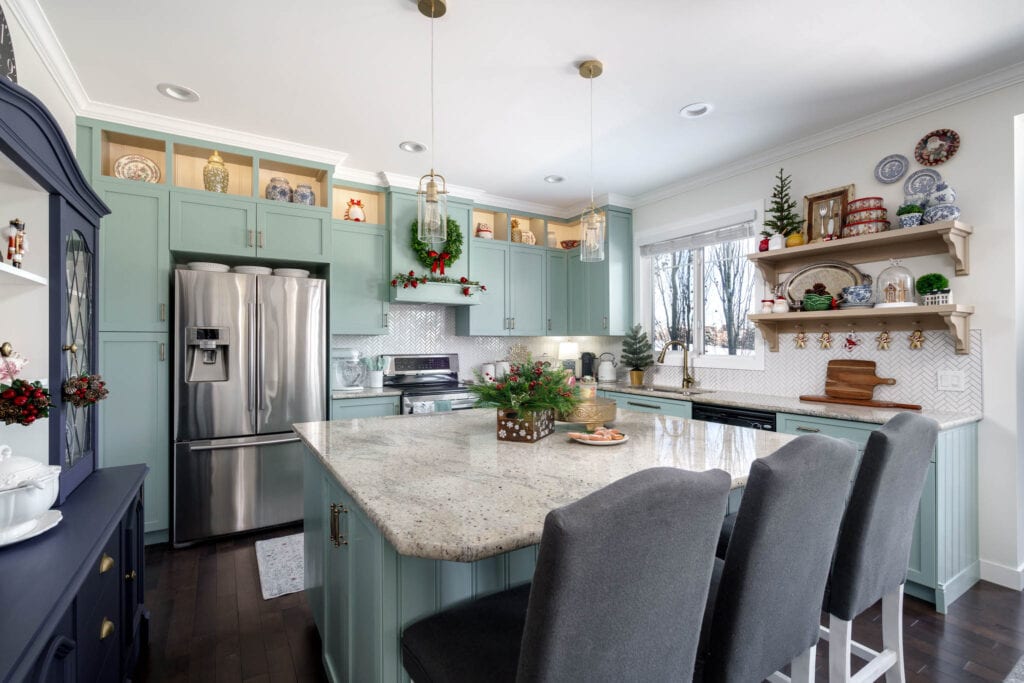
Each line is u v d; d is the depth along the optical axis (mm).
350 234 3869
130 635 1792
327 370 3707
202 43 2262
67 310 1606
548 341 5293
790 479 1071
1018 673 1871
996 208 2514
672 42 2260
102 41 2238
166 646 2043
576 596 767
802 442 1153
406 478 1406
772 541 1086
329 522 1757
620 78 2561
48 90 2359
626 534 795
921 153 2770
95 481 1777
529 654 783
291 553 2949
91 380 1624
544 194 4559
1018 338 2496
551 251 4910
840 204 3055
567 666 792
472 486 1331
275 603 2387
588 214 2646
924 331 2779
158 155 3320
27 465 1292
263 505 3246
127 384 2963
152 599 2420
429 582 1250
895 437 1345
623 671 864
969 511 2523
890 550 1481
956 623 2213
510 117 3000
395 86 2643
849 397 3041
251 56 2369
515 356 5094
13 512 1223
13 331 1481
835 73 2512
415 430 2145
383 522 1062
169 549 3027
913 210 2627
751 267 3803
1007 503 2502
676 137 3277
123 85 2641
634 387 4242
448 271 4262
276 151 3426
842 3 1994
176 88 2680
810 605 1255
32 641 840
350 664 1475
